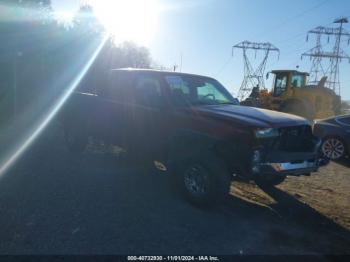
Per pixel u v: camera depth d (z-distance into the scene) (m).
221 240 4.70
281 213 5.84
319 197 6.83
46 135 10.52
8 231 4.50
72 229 4.66
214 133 5.56
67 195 5.77
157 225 4.97
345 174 8.88
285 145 5.61
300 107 19.77
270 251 4.53
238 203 6.10
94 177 6.79
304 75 22.39
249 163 5.25
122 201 5.71
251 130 5.27
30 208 5.19
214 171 5.44
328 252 4.62
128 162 7.99
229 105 6.59
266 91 23.14
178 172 5.93
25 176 6.57
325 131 10.82
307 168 5.77
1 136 10.02
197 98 6.68
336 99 21.38
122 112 7.11
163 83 6.55
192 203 5.75
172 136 6.06
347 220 5.73
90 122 8.05
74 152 8.63
